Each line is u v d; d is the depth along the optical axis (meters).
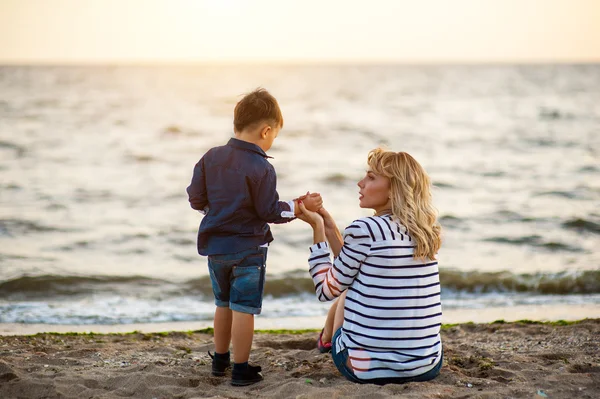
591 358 3.87
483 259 8.91
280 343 4.61
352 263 2.98
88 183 15.55
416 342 2.98
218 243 3.19
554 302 6.82
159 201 13.53
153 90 60.91
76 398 3.03
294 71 134.12
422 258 2.98
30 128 27.84
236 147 3.22
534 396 2.97
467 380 3.19
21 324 5.92
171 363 3.84
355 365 3.03
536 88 62.53
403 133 28.19
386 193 3.10
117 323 6.03
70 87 62.94
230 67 172.12
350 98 50.88
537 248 9.64
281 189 15.27
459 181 16.25
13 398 3.03
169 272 8.26
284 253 9.24
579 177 16.44
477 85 69.44
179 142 24.78
